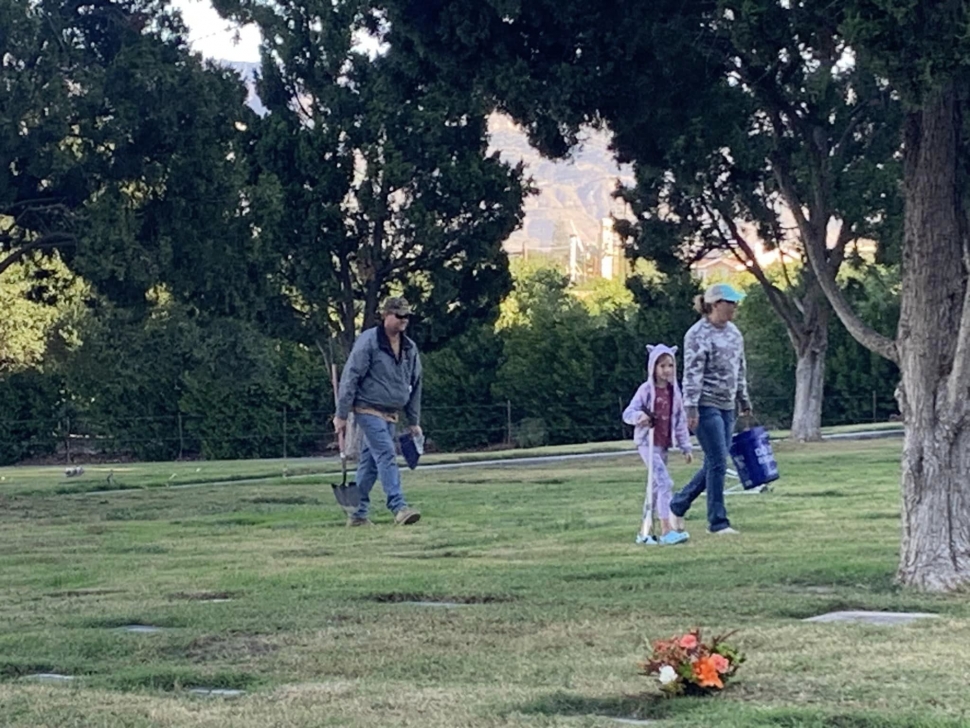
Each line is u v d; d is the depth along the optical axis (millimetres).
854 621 7969
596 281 65000
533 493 18109
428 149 34500
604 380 43531
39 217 23562
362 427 14086
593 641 7586
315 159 34125
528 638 7738
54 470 32469
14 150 21203
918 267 8898
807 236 9922
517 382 43719
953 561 8914
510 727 5711
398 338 14086
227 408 41969
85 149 21969
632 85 10109
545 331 43781
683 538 11961
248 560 11727
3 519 16781
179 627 8461
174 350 39000
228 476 24875
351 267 36156
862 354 44125
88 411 42281
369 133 33969
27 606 9547
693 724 5613
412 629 8102
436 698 6316
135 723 6008
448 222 35125
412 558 11492
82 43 22656
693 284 33812
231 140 24859
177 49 23094
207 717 6066
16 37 21062
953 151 8820
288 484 21984
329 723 5871
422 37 10312
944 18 7852
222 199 23422
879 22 7871
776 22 8672
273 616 8648
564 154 10906
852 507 14500
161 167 22688
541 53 10297
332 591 9594
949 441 8906
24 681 7133
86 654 7770
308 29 34500
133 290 23109
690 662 6176
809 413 33406
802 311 33250
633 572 10062
